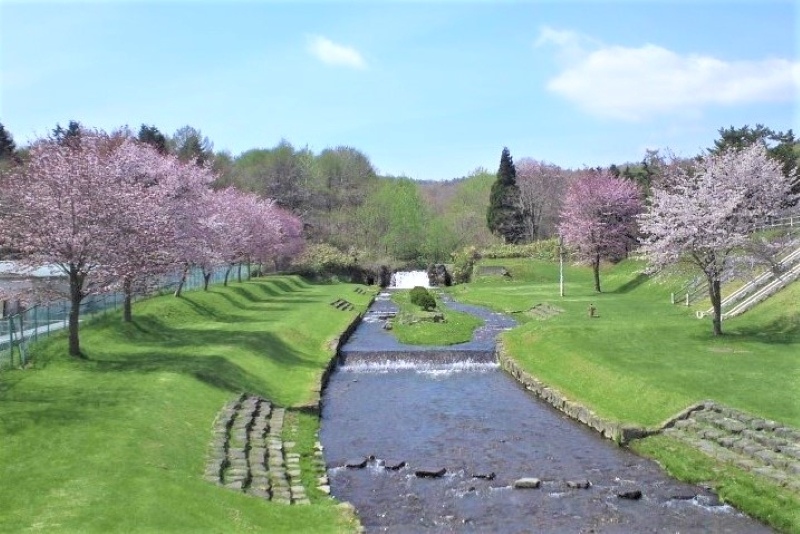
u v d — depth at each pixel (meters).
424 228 133.12
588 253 78.06
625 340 40.03
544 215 128.75
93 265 32.16
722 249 39.53
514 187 125.06
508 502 21.48
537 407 33.06
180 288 54.50
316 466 24.03
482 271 103.25
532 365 39.28
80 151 36.06
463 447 26.95
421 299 67.12
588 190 76.81
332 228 130.12
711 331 41.47
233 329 45.19
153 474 18.81
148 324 43.00
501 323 59.84
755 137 85.69
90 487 17.53
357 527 18.73
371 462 25.27
